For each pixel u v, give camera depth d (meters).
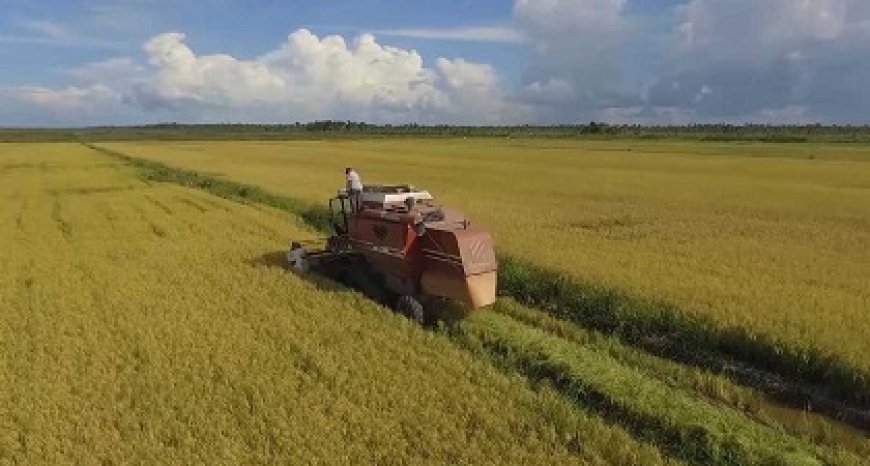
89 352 12.53
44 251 22.30
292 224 27.64
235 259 20.33
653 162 65.12
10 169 60.34
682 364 13.35
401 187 18.23
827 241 23.67
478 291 14.76
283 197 35.38
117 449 9.22
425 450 9.23
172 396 10.74
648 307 15.14
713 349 13.88
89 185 45.53
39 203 35.88
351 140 132.00
